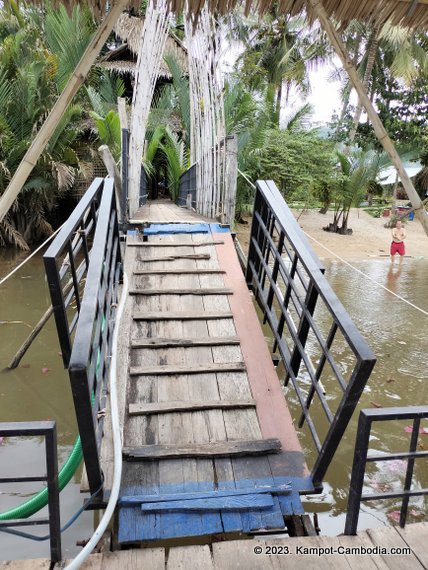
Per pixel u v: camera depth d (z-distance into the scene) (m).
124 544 1.91
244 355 2.98
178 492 2.09
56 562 1.70
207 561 1.72
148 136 12.49
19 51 9.61
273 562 1.72
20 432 1.51
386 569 1.70
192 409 2.54
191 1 1.91
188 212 6.68
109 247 3.04
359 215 17.94
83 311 1.97
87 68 1.81
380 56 16.78
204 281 3.73
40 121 9.30
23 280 7.99
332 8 1.93
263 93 16.39
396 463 3.53
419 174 20.22
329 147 14.36
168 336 3.12
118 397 2.56
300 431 3.89
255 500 2.05
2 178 8.98
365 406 4.27
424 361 5.23
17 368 4.77
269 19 15.94
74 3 1.85
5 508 2.93
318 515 3.01
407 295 7.94
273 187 3.44
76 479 3.23
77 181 10.91
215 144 5.48
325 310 6.79
